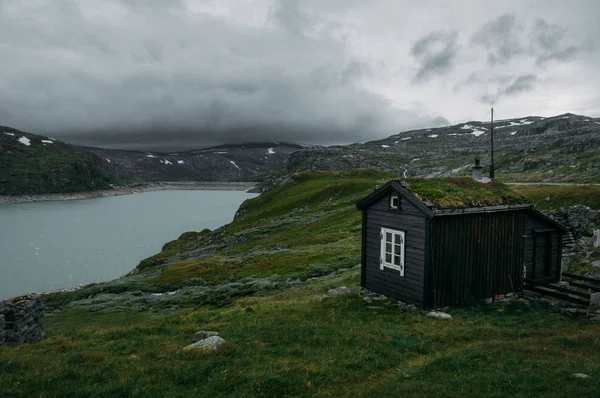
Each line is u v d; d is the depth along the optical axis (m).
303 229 82.50
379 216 23.20
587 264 27.31
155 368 11.86
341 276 33.47
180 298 39.03
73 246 120.88
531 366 12.09
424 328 16.88
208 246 94.00
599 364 11.99
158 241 133.25
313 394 10.71
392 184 21.50
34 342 17.92
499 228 22.11
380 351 14.01
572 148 158.88
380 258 23.08
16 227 158.50
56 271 90.69
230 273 50.31
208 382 11.05
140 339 15.92
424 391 10.59
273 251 61.41
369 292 23.80
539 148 187.88
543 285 22.11
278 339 15.37
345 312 19.80
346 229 70.69
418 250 20.31
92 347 14.93
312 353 13.91
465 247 20.78
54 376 11.02
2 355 13.45
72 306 41.38
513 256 22.73
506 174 142.75
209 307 31.86
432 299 19.84
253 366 12.24
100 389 10.26
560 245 24.98
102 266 96.56
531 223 23.77
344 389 11.09
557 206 48.78
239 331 16.48
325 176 158.38
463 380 11.20
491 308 20.61
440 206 19.56
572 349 13.91
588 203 47.22
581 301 19.67
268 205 137.38
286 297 28.52
